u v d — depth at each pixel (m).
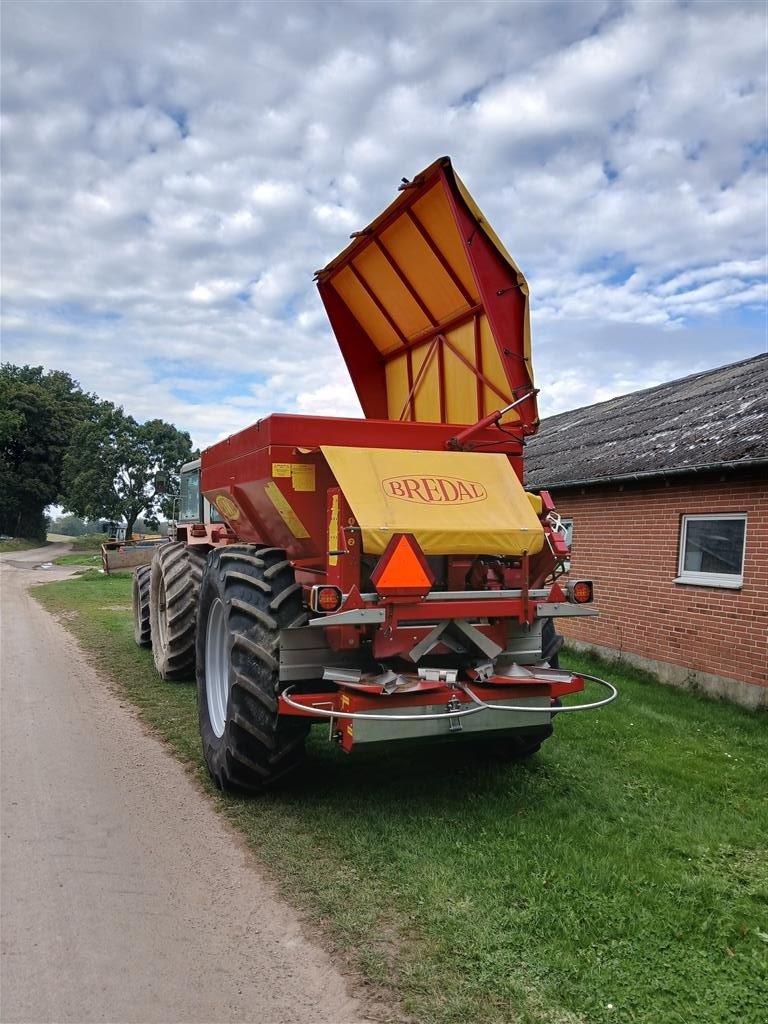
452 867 3.58
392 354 6.61
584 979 2.75
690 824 4.23
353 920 3.14
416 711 3.94
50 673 8.19
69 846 3.88
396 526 3.90
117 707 6.77
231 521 5.80
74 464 44.28
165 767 5.13
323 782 4.78
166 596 7.44
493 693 4.10
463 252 5.10
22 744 5.59
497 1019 2.55
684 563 8.07
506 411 4.72
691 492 7.87
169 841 3.95
